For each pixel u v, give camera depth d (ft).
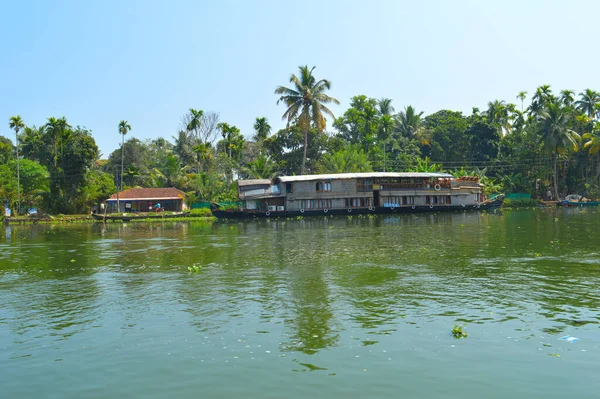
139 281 69.87
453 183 250.98
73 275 75.92
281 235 136.46
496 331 44.57
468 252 90.63
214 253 97.96
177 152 368.07
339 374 36.22
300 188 232.32
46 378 36.94
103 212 267.18
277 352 40.65
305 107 253.65
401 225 164.76
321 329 46.06
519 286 61.21
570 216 193.57
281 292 60.75
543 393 32.94
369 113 313.32
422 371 36.50
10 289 66.13
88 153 263.70
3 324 50.08
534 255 84.99
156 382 35.76
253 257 90.84
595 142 274.36
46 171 268.82
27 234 160.15
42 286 67.77
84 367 38.73
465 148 331.98
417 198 244.83
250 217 223.71
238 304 55.47
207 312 52.54
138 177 322.14
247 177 318.45
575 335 43.11
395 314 50.29
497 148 316.60
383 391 33.50
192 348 42.01
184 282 68.28
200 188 274.77
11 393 34.60
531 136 301.43
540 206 275.59
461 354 39.45
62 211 261.03
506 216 204.85
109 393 34.30
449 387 33.94
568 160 299.99
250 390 34.09
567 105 307.17
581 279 64.54
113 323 49.60
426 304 53.78
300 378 35.70
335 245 107.24
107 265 85.20
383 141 324.39
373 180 238.48
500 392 33.14
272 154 322.14
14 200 245.86
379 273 71.56
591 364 37.11
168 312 52.95
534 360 38.06
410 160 323.57
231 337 44.47
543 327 45.37
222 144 353.92
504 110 330.95
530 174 303.68
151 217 234.58
